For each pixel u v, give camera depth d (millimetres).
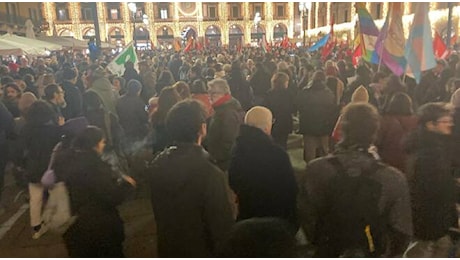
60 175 2584
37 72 10344
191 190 2209
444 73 5555
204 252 2225
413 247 2791
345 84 6715
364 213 2123
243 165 2520
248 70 9367
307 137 4980
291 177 2490
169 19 30391
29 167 3701
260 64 7027
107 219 2578
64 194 2568
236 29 32719
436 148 2832
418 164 2828
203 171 2232
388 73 5215
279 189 2469
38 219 3883
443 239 2836
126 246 3842
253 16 31797
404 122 3053
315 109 4805
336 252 2191
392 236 2170
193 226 2225
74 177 2545
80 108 5141
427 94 5160
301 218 2410
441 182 2793
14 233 4180
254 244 1941
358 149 2197
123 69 8688
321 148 4953
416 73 4141
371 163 2162
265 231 1959
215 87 3711
